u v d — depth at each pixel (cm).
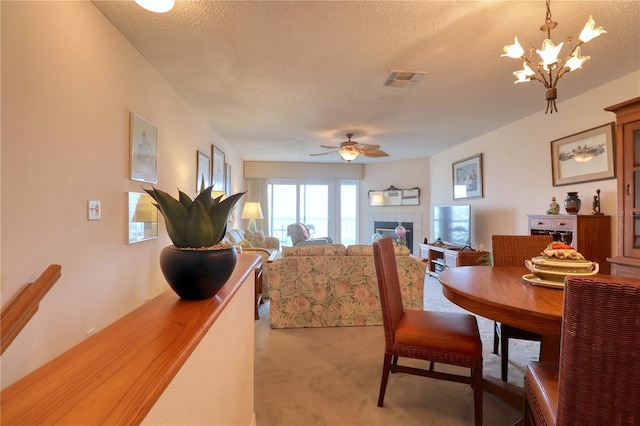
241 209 695
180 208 93
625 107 236
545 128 370
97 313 193
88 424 42
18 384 50
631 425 88
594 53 240
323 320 324
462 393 205
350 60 250
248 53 240
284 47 231
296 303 321
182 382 69
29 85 142
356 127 445
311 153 645
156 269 274
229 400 113
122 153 218
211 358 91
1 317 123
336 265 325
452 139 517
